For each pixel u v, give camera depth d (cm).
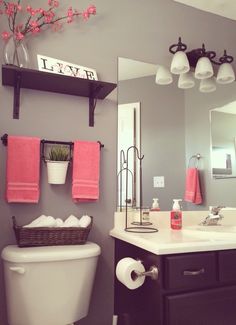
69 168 164
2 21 158
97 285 164
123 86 183
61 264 130
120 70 183
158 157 189
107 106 178
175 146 195
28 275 125
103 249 167
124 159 179
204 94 209
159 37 197
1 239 146
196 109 205
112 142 177
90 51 176
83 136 170
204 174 203
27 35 162
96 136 173
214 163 208
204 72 196
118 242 165
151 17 196
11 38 153
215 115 212
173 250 118
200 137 204
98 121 175
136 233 154
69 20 170
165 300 116
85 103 173
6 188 145
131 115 184
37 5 167
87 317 160
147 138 187
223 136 214
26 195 146
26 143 150
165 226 184
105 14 183
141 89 188
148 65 192
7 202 149
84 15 170
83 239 145
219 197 206
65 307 131
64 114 167
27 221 152
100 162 172
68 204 162
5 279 132
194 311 118
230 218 207
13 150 147
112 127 178
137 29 191
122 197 176
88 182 160
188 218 192
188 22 208
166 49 198
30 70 140
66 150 158
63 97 168
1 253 138
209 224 181
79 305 135
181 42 203
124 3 189
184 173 196
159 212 184
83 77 168
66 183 162
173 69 190
